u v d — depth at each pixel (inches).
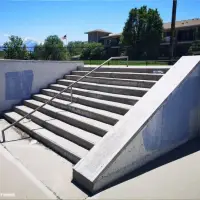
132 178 164.4
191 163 184.9
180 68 223.6
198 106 231.5
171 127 203.0
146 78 265.3
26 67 352.2
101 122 224.7
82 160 167.5
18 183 158.6
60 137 227.5
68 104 277.1
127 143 165.3
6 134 256.5
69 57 779.4
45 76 371.2
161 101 190.9
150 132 182.7
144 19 1235.2
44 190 150.8
